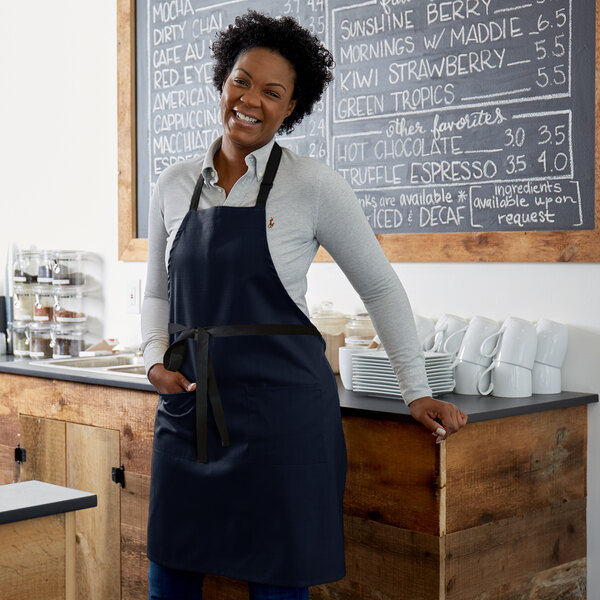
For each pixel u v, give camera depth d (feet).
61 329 11.25
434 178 8.29
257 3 9.69
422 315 8.44
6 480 9.59
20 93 12.53
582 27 7.23
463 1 8.00
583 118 7.25
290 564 5.77
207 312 5.96
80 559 8.70
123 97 11.00
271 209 5.85
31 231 12.48
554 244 7.41
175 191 6.31
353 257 6.00
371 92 8.76
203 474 6.03
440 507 6.10
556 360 7.34
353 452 6.63
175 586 6.34
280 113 5.96
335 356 8.52
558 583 7.12
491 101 7.85
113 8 11.21
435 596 6.14
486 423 6.45
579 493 7.28
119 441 8.27
